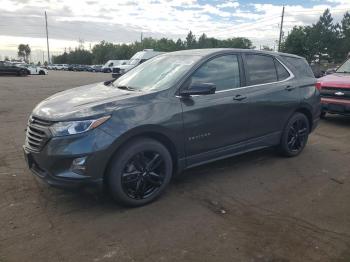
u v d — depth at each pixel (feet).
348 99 28.35
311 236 11.67
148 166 13.55
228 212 13.25
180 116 14.11
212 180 16.31
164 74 15.33
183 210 13.34
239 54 17.07
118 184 12.84
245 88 16.78
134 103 13.20
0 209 13.12
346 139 24.76
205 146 15.31
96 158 12.17
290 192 15.19
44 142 12.29
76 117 12.13
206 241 11.27
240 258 10.41
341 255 10.63
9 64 111.55
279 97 18.19
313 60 199.31
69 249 10.75
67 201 13.87
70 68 238.48
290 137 19.66
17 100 43.32
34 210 13.10
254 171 17.60
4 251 10.61
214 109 15.21
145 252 10.64
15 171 16.85
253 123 17.15
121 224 12.24
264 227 12.19
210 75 15.56
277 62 19.01
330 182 16.42
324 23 258.78
